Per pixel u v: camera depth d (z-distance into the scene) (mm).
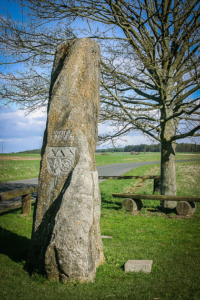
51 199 5117
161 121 10445
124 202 11125
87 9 9852
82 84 5461
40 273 4664
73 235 4355
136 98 11633
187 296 3902
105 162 49094
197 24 9094
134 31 9820
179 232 7922
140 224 8961
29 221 9070
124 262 5414
